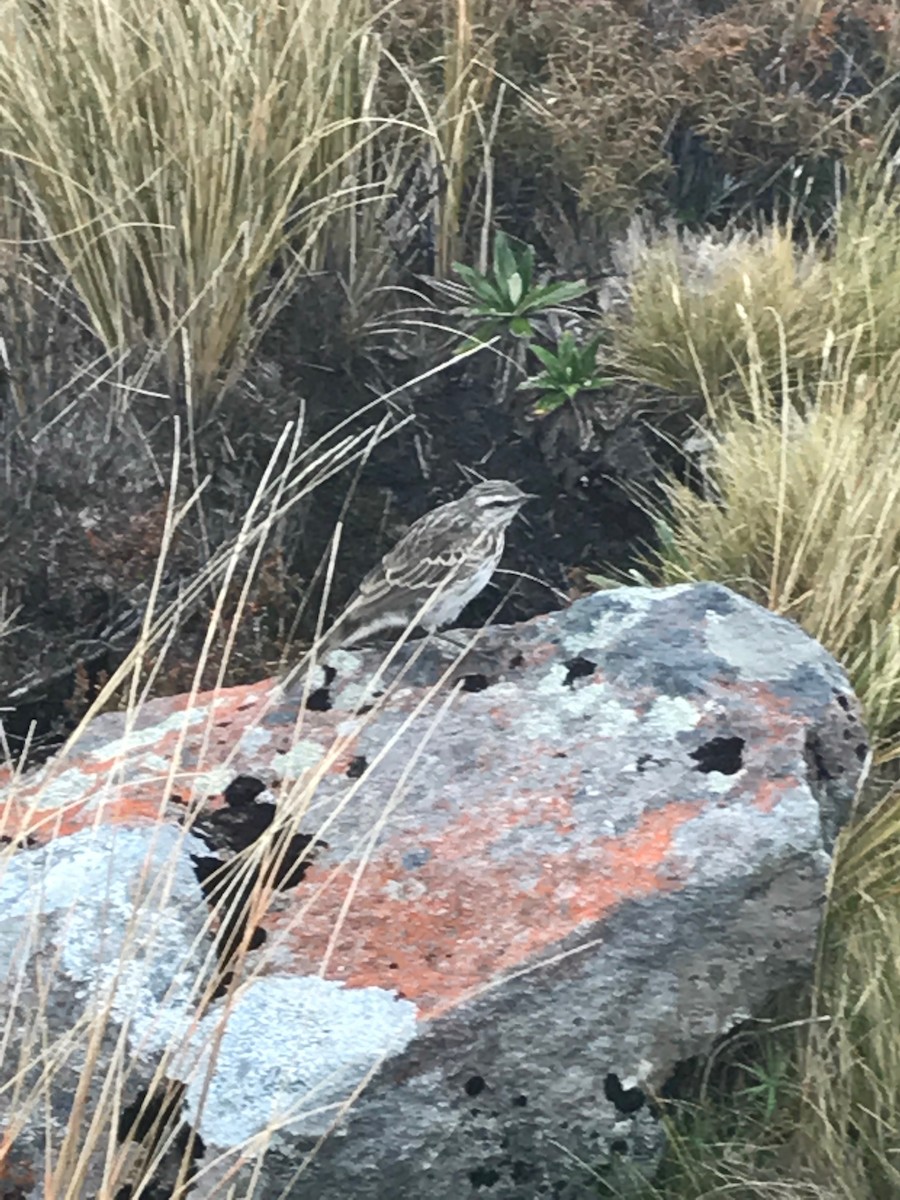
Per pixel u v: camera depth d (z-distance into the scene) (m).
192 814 2.73
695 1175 2.92
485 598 4.59
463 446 4.99
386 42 5.77
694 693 3.36
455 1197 2.84
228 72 4.63
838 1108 2.98
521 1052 2.83
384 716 3.45
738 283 5.21
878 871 3.34
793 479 4.31
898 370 4.87
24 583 4.28
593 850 3.05
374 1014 2.79
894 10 6.19
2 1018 2.84
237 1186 2.65
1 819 2.78
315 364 5.06
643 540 4.80
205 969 2.67
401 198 5.67
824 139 5.89
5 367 4.70
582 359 5.08
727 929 2.98
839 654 3.88
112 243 4.64
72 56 4.77
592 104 5.77
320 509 4.70
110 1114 2.70
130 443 4.59
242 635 4.22
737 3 6.23
